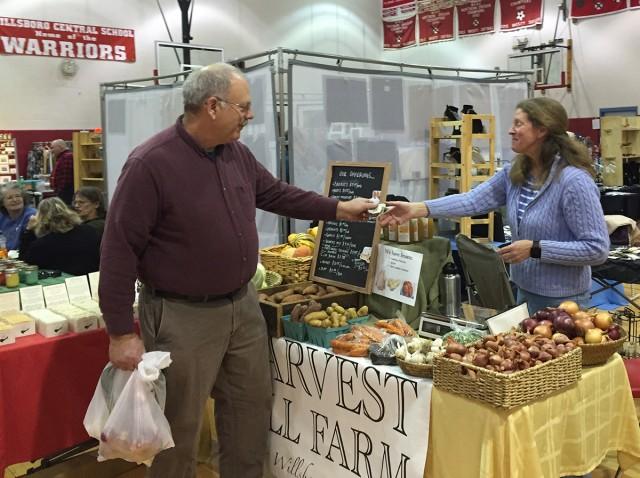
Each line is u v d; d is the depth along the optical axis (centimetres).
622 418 220
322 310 253
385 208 256
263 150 499
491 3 999
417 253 245
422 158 590
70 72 874
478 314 242
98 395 214
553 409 190
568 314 213
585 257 221
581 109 891
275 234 498
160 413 205
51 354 254
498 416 177
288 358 246
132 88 660
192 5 973
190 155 209
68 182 810
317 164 498
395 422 208
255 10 1040
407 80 567
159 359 201
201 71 206
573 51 892
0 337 247
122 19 916
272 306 252
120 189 204
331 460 233
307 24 1098
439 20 1083
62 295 295
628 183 772
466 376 184
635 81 832
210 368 220
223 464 245
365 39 1170
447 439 192
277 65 482
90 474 291
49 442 256
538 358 187
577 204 223
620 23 840
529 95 679
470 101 629
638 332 416
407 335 233
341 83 510
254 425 242
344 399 225
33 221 437
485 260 253
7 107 832
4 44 823
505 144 663
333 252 281
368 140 536
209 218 209
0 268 334
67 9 869
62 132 877
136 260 207
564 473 201
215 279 213
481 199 262
